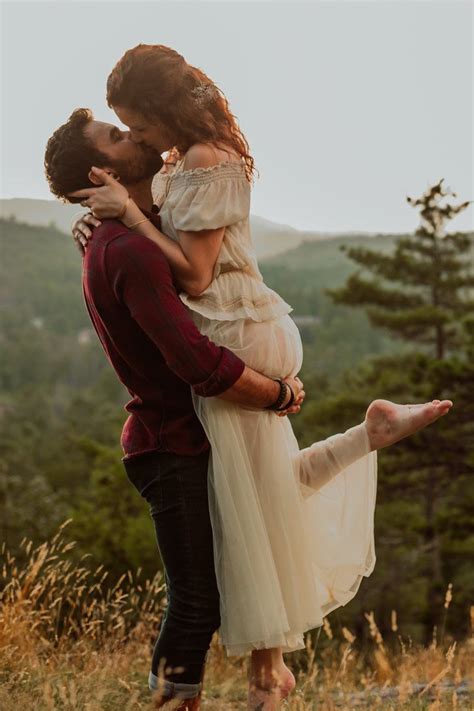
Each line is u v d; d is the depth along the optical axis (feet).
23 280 513.45
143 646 15.87
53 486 162.71
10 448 198.29
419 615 74.13
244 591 9.80
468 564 80.79
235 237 10.30
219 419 10.04
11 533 76.33
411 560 77.10
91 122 10.43
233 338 10.16
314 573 11.16
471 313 91.09
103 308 9.92
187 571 9.96
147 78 10.02
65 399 370.12
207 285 10.14
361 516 11.26
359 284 89.92
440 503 82.58
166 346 9.55
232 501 9.90
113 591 16.35
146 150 10.36
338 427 83.82
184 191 10.01
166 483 10.02
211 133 10.20
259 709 10.50
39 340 456.86
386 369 92.48
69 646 15.51
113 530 67.36
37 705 10.60
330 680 14.79
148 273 9.59
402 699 11.70
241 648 9.86
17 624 14.35
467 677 14.76
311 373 132.77
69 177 10.31
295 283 350.43
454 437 68.33
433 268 89.51
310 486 10.93
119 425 165.07
